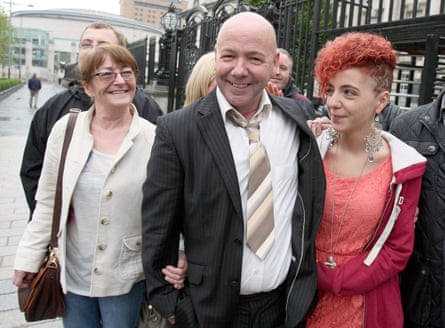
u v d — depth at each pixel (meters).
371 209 1.90
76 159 2.16
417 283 2.12
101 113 2.24
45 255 2.28
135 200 2.18
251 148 1.86
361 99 1.83
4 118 19.03
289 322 1.87
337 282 1.91
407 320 2.22
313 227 1.90
